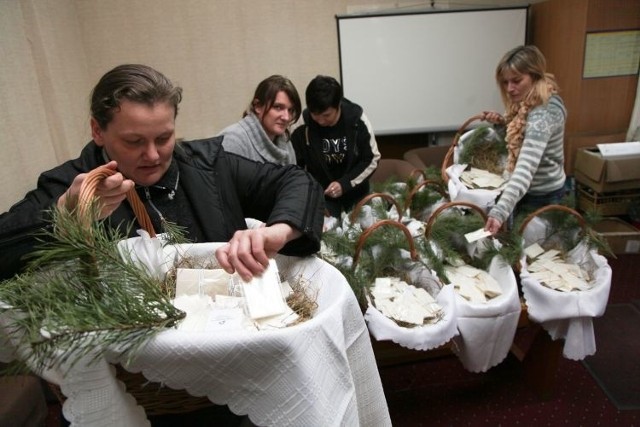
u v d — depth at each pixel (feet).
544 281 4.52
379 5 11.12
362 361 2.27
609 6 9.43
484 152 6.25
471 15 11.05
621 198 9.51
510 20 11.13
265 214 3.21
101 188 1.96
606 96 10.05
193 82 11.23
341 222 5.15
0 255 2.06
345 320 2.13
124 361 1.67
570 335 4.49
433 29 11.14
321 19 11.09
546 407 5.50
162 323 1.76
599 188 9.31
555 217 5.02
